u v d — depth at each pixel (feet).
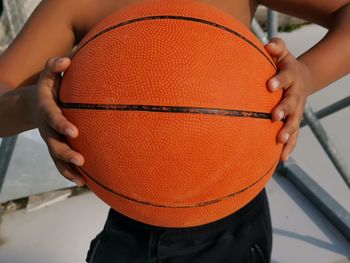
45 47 3.69
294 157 7.75
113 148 2.57
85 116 2.64
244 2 3.91
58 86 2.97
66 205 7.09
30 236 6.57
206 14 2.79
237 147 2.61
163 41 2.60
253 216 4.32
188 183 2.60
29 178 7.07
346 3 3.70
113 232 4.34
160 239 4.07
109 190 2.80
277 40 3.03
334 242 6.23
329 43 3.55
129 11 2.88
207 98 2.51
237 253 4.21
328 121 8.52
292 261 5.98
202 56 2.57
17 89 3.43
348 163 7.54
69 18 3.76
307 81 3.13
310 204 6.87
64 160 2.85
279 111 2.73
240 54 2.68
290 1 3.93
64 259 6.22
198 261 4.16
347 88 9.29
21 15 7.25
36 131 6.94
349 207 6.73
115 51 2.63
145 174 2.58
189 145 2.51
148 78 2.52
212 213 2.88
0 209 6.64
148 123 2.50
